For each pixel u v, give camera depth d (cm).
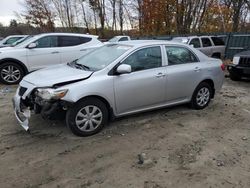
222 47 1619
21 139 453
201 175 353
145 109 529
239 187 330
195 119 555
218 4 2891
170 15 3028
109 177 348
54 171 361
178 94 568
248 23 2939
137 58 506
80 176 350
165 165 376
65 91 427
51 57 942
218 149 425
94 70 479
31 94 448
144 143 441
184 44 592
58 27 3966
